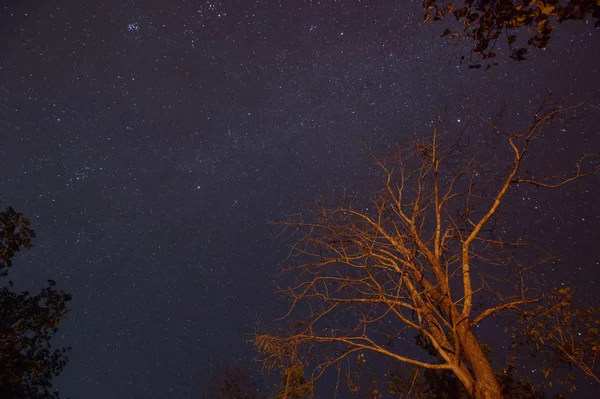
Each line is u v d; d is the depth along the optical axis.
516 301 6.92
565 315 8.08
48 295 14.34
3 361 12.94
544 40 4.46
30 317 13.81
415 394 10.95
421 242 8.18
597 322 7.91
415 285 8.37
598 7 4.09
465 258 7.33
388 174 8.96
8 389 14.38
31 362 13.54
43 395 16.08
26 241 11.26
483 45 4.88
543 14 4.24
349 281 7.83
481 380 6.45
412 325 7.02
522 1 4.42
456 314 7.15
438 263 7.89
